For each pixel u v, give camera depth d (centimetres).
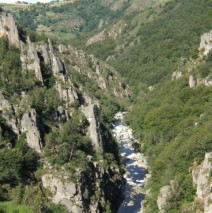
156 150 19400
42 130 16688
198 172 14138
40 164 15650
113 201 16550
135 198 16900
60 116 18238
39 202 14175
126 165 19900
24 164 15262
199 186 13662
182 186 14412
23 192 14488
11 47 19850
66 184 14825
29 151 15675
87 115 18588
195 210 13250
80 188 14925
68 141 16500
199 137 15700
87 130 18325
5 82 17812
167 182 15450
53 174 15175
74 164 15688
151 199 15662
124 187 17850
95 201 15262
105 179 16775
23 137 16012
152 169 17525
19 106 16862
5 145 15338
